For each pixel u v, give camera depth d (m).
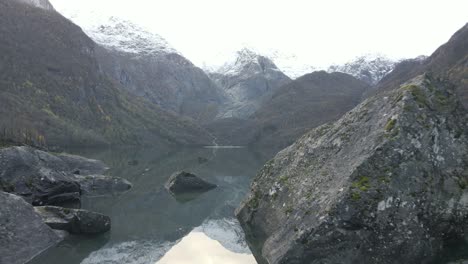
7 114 112.50
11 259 13.21
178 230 19.03
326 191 13.32
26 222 14.97
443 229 11.80
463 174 12.35
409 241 11.32
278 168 18.72
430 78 13.87
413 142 12.30
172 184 31.95
